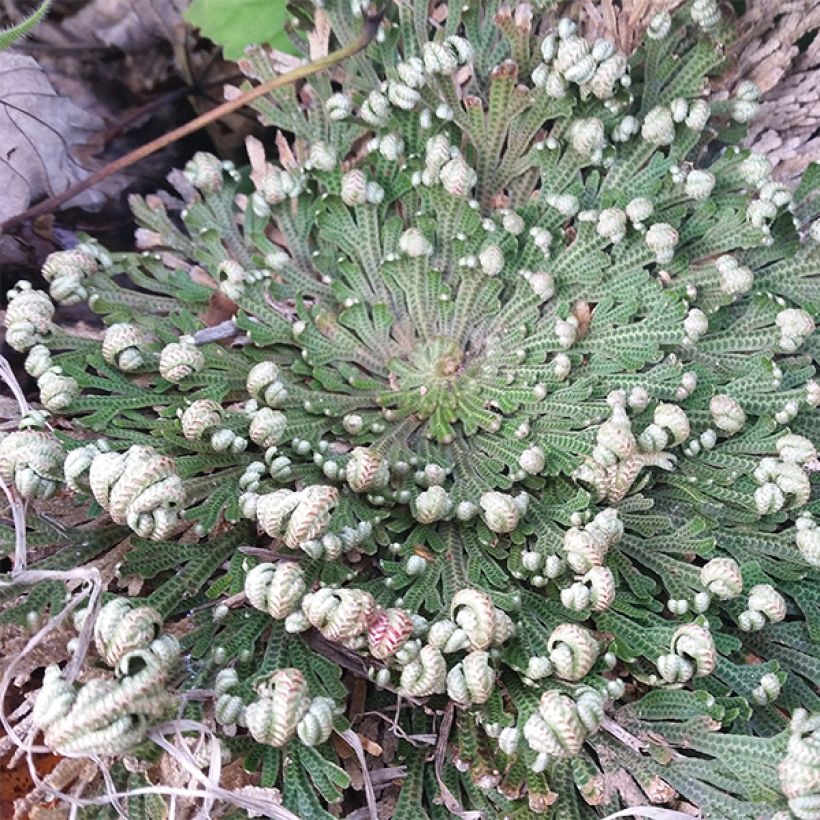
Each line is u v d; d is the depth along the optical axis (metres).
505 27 0.18
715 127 0.19
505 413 0.18
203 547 0.15
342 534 0.14
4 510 0.15
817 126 0.20
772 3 0.19
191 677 0.14
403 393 0.18
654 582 0.15
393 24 0.19
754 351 0.17
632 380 0.17
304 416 0.17
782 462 0.15
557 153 0.18
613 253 0.17
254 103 0.19
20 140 0.20
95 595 0.12
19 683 0.14
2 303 0.19
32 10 0.21
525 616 0.15
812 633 0.15
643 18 0.19
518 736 0.13
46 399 0.15
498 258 0.17
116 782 0.14
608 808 0.14
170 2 0.22
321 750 0.14
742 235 0.17
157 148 0.19
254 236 0.18
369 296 0.18
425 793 0.15
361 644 0.13
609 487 0.15
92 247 0.18
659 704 0.14
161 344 0.17
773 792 0.13
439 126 0.18
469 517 0.15
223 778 0.14
